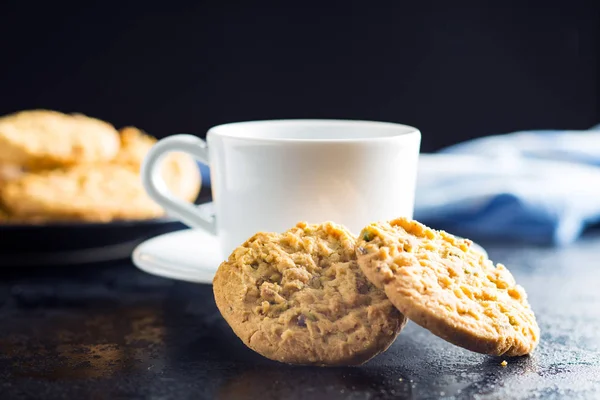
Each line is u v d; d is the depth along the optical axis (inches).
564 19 36.7
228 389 13.3
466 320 13.3
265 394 13.1
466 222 22.3
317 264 14.2
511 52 37.2
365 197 16.3
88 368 14.2
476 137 37.9
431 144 38.1
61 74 37.1
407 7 37.2
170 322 16.4
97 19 36.8
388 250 13.6
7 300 17.7
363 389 13.2
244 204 16.5
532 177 23.7
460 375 13.7
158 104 37.8
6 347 15.1
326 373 13.7
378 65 37.8
